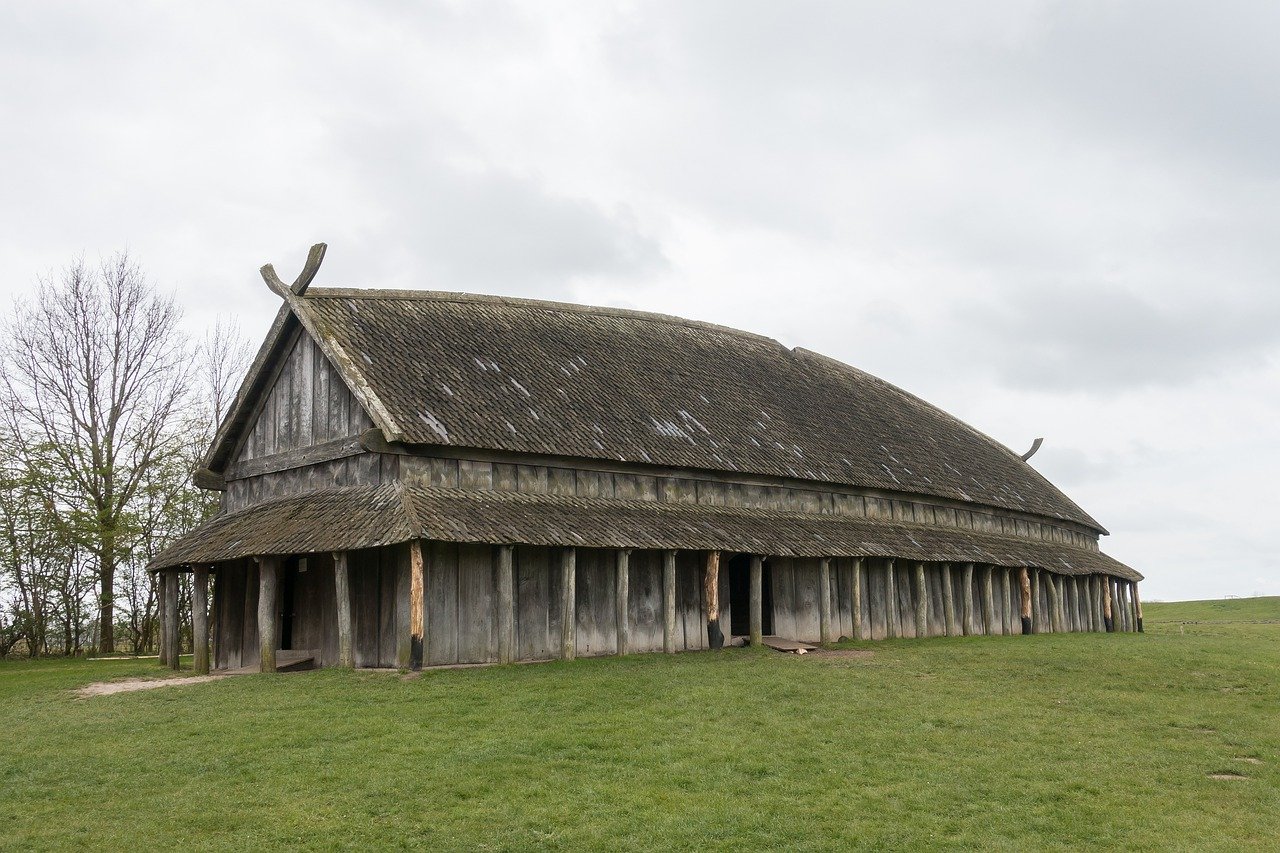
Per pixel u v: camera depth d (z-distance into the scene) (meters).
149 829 11.70
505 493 25.62
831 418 41.41
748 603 32.66
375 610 24.17
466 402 26.73
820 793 13.07
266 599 24.39
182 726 17.11
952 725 17.30
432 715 17.42
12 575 41.31
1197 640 36.22
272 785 13.30
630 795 12.81
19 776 14.16
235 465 30.69
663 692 19.77
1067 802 12.95
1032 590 44.44
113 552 41.78
